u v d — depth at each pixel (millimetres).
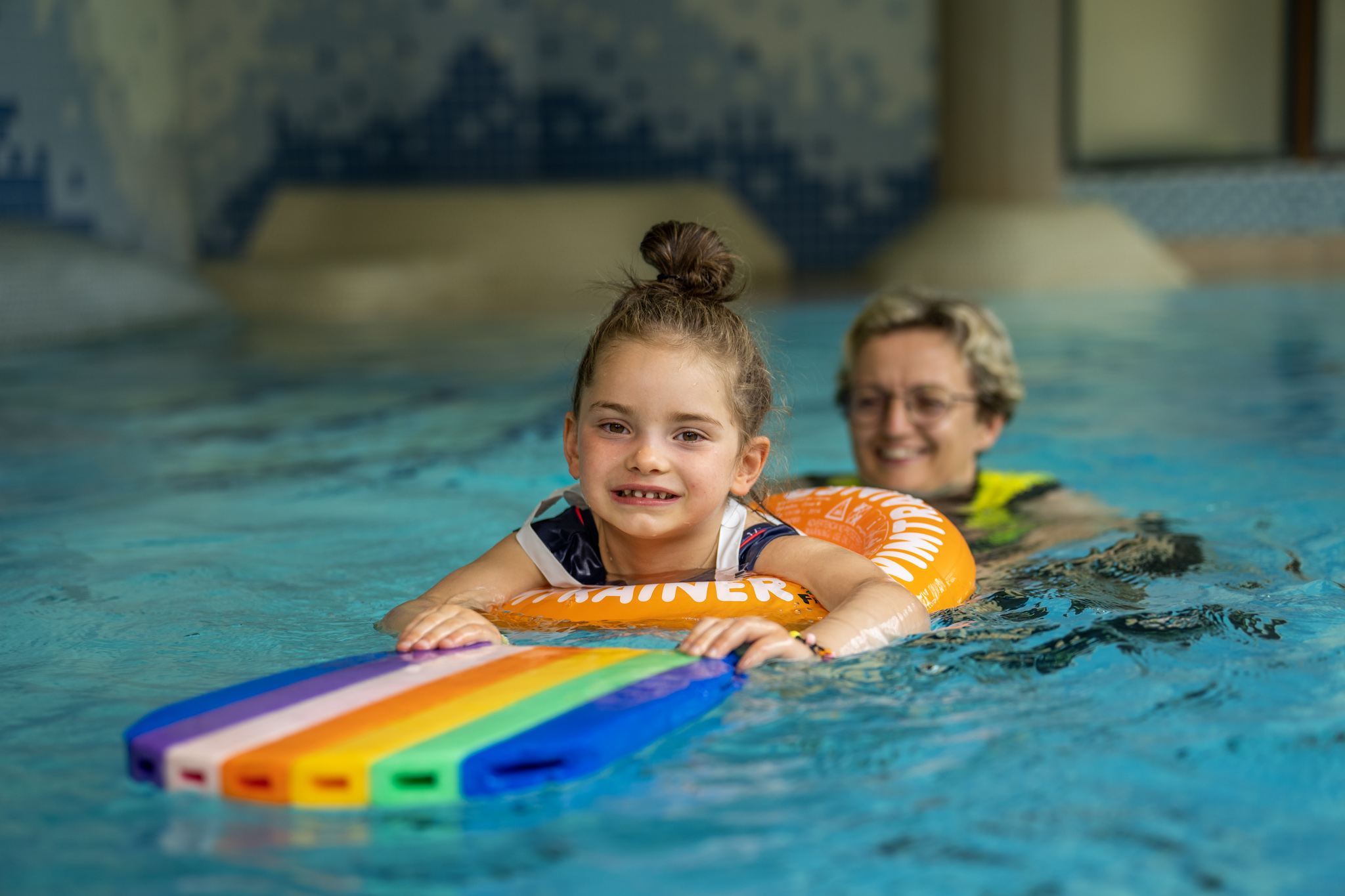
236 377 4914
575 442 1907
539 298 8633
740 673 1479
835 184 10094
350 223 8844
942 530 1938
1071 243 8828
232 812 1159
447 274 8562
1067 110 10023
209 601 1962
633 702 1313
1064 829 1101
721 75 10086
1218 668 1512
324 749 1189
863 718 1360
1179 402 3959
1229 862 1040
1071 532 2295
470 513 2613
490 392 4461
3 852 1089
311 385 4668
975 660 1541
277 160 8820
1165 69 10188
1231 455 3088
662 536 1828
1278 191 10000
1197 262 9938
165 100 8023
